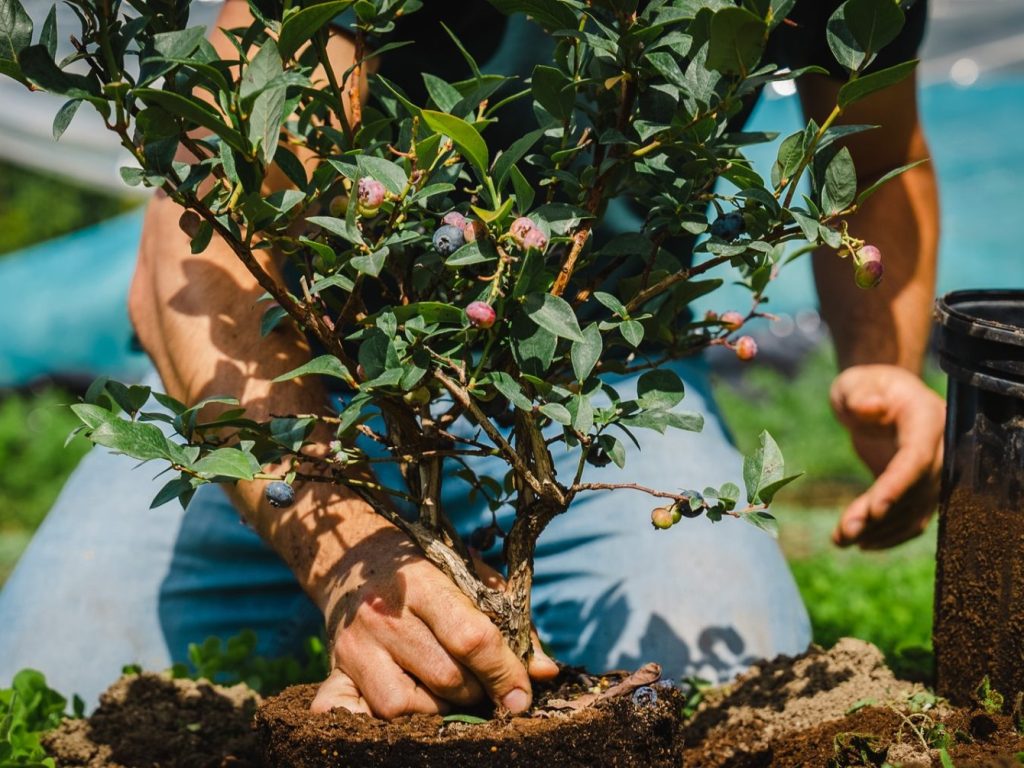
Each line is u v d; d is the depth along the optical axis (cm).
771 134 139
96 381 137
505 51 214
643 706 145
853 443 247
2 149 773
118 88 119
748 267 164
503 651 144
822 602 319
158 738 187
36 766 160
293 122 168
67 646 248
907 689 181
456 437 148
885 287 259
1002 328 155
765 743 175
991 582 163
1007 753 145
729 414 766
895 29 123
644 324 162
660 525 138
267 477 140
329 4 119
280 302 135
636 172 145
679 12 127
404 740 137
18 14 118
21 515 703
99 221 1337
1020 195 938
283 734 143
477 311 124
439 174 141
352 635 150
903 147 265
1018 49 797
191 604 258
